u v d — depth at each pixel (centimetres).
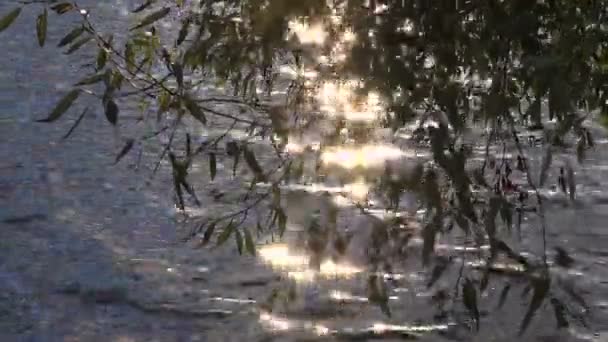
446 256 1783
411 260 1797
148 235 2016
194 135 2545
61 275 1828
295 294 1733
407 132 1572
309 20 1372
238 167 2328
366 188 1599
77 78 3231
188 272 1845
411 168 1362
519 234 2008
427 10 1307
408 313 1683
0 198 2200
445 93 1325
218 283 1800
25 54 3528
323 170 1467
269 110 1440
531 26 1292
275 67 1623
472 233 1728
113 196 2230
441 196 1375
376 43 1323
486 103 1330
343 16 1358
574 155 2359
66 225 2062
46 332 1631
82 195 2230
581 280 1838
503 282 1764
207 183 2272
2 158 2464
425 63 1322
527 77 1297
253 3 1374
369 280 1566
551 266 1852
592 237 2030
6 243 1962
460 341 1623
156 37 1445
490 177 1759
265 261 1875
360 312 1689
